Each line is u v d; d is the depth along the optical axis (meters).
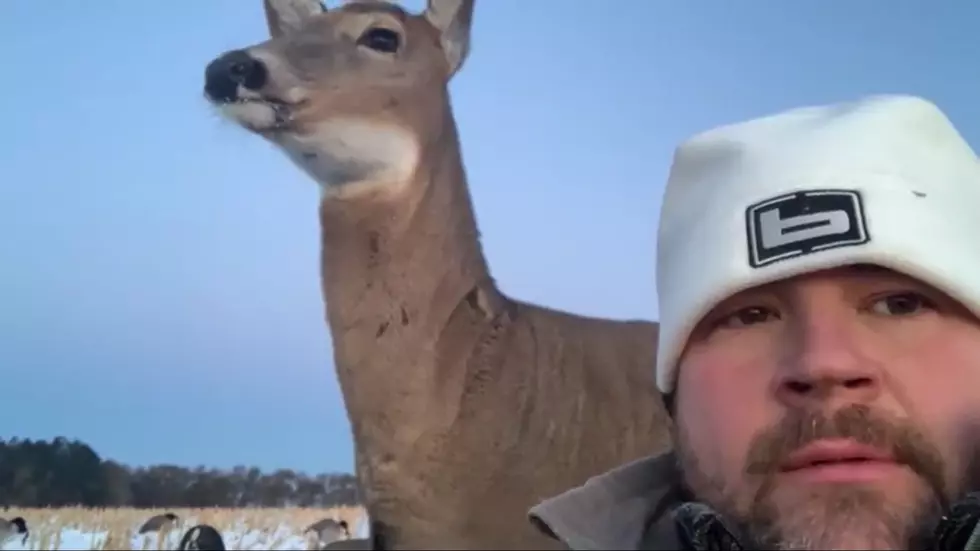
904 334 0.40
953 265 0.40
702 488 0.42
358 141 0.94
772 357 0.41
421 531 0.90
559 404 0.92
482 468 0.90
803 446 0.39
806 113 0.45
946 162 0.43
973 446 0.39
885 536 0.37
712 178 0.45
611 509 0.48
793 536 0.38
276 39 0.97
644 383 0.93
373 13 0.97
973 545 0.37
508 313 0.96
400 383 0.92
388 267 0.94
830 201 0.40
